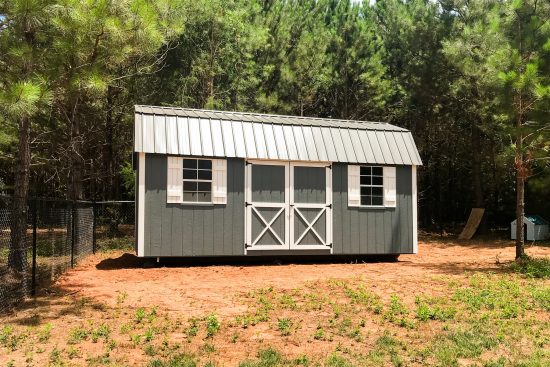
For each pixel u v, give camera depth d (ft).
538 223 69.92
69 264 40.78
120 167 74.90
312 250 44.27
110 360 17.20
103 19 27.61
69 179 65.41
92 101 58.29
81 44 28.30
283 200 43.70
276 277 36.04
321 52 84.38
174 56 72.13
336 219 45.14
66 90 30.12
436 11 77.97
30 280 32.30
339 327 21.65
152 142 39.73
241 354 18.07
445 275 37.17
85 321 22.75
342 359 17.26
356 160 45.70
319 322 22.61
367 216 46.32
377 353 18.10
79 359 17.43
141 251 39.27
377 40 90.27
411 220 48.01
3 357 17.61
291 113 85.10
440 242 69.67
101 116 64.39
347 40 87.56
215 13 69.87
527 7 42.78
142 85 68.18
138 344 19.15
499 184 82.02
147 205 39.63
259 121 45.03
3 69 28.40
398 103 87.30
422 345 19.15
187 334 20.52
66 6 26.81
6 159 57.98
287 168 44.01
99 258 46.96
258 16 82.53
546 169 48.67
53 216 36.17
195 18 69.46
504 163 51.49
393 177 47.65
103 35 28.94
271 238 43.14
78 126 57.98
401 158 47.62
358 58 84.64
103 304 26.23
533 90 38.14
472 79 67.72
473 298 27.53
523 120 45.75
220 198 41.70
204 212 41.22
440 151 92.53
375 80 82.17
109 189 82.94
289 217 43.75
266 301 26.99
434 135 91.15
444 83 74.84
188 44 71.72
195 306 25.90
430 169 96.63
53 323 22.35
